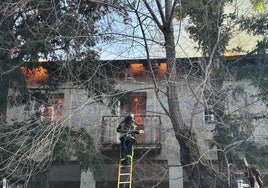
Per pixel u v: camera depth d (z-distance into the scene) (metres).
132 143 14.50
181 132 11.19
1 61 14.16
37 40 13.27
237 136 11.98
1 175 11.57
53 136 10.62
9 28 14.03
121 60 13.69
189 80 11.94
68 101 14.33
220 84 12.13
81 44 13.18
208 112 11.89
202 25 13.20
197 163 10.66
